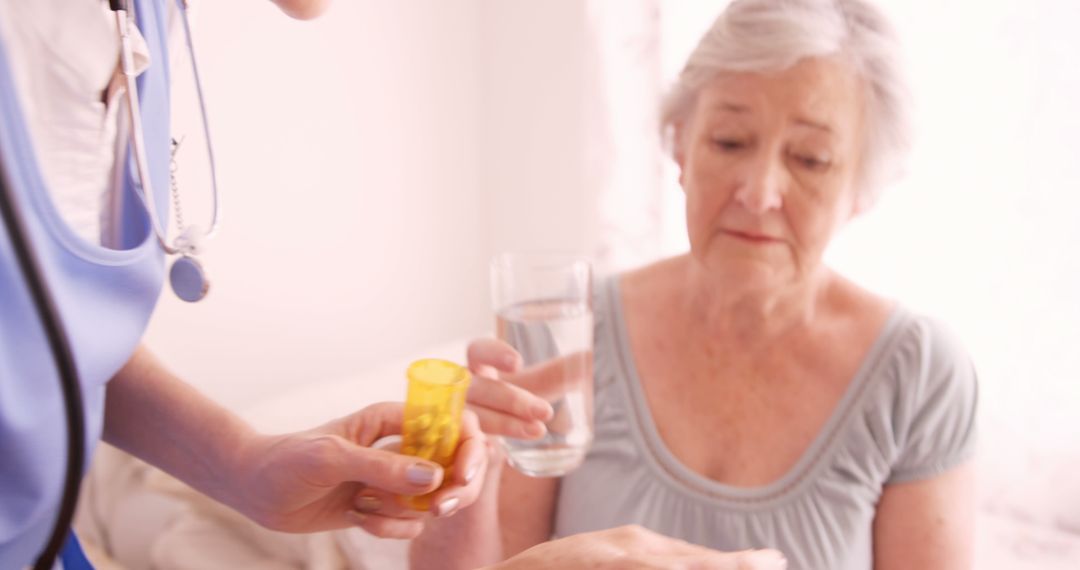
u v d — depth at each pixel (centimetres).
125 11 58
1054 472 134
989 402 137
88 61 57
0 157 45
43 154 57
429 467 67
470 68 193
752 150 89
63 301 55
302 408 135
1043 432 134
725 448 92
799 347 93
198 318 150
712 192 90
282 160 157
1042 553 124
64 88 56
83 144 58
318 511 72
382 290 182
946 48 134
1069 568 121
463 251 200
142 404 74
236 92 147
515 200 198
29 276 47
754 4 87
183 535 124
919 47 135
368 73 171
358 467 67
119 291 59
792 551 88
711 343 94
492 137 199
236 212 151
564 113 185
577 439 80
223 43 144
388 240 181
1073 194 130
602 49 172
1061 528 134
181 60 74
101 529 133
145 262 61
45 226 52
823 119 87
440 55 185
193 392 75
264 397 163
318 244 167
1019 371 135
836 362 92
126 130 61
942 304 140
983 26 132
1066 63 128
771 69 86
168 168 67
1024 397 135
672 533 91
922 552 90
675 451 93
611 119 174
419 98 182
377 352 184
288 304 164
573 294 78
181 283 67
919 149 138
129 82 59
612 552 62
